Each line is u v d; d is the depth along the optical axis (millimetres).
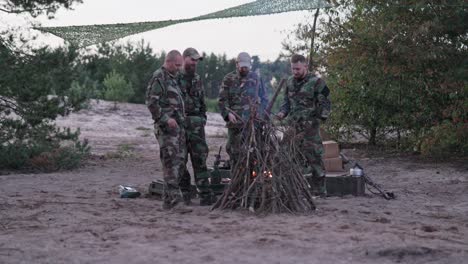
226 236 5727
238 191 7309
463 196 9086
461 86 12938
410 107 14961
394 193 9180
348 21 14844
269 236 5680
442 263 4941
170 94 7414
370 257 5055
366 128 16562
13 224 6383
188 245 5383
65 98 13984
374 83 14812
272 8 6414
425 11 13156
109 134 24406
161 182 8391
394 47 13180
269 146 7293
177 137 7383
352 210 7371
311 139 8211
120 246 5352
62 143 19766
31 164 13141
